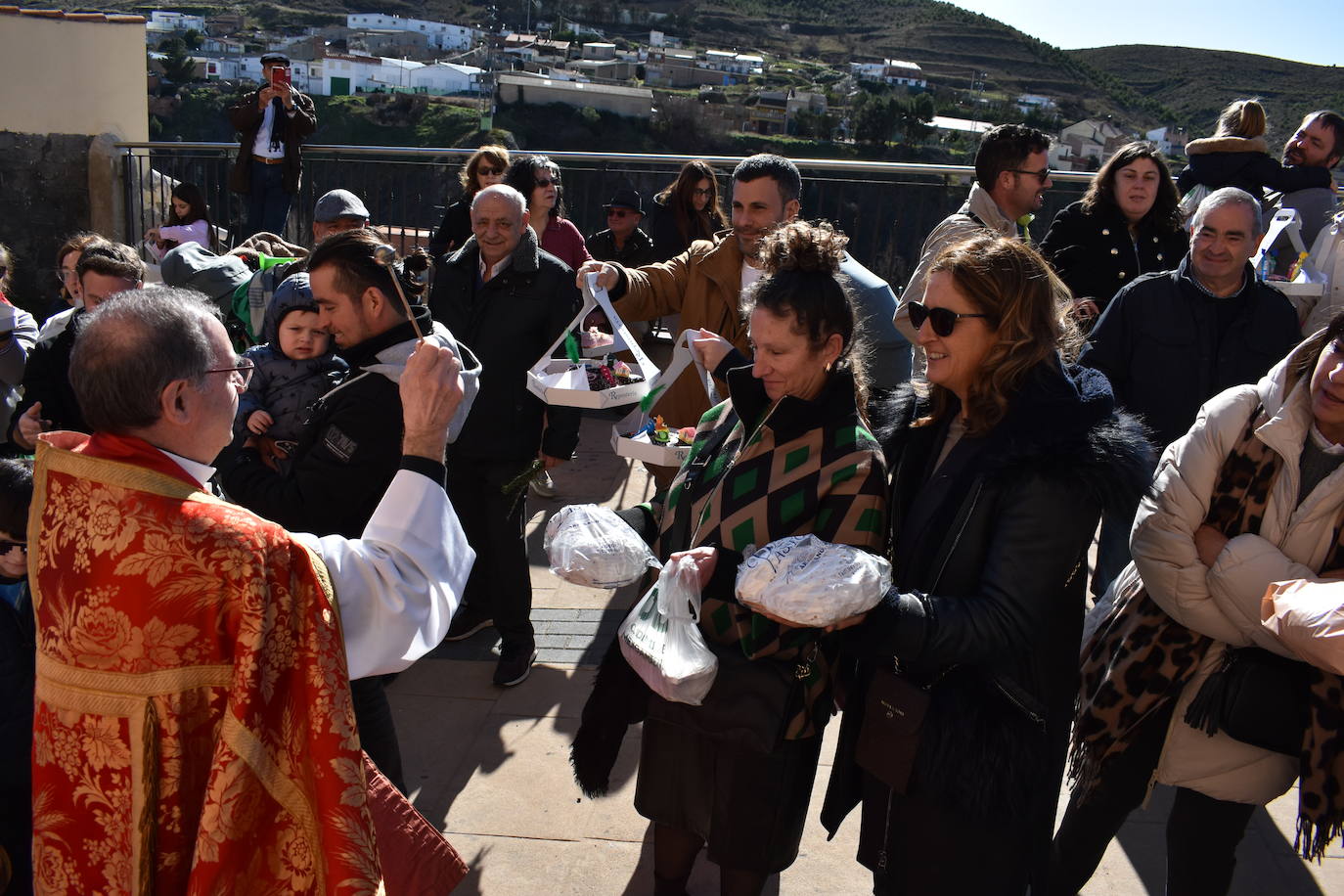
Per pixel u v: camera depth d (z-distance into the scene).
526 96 57.41
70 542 1.44
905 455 2.16
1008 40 139.75
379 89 63.66
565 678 3.79
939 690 1.97
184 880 1.48
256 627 1.43
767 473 2.12
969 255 1.93
